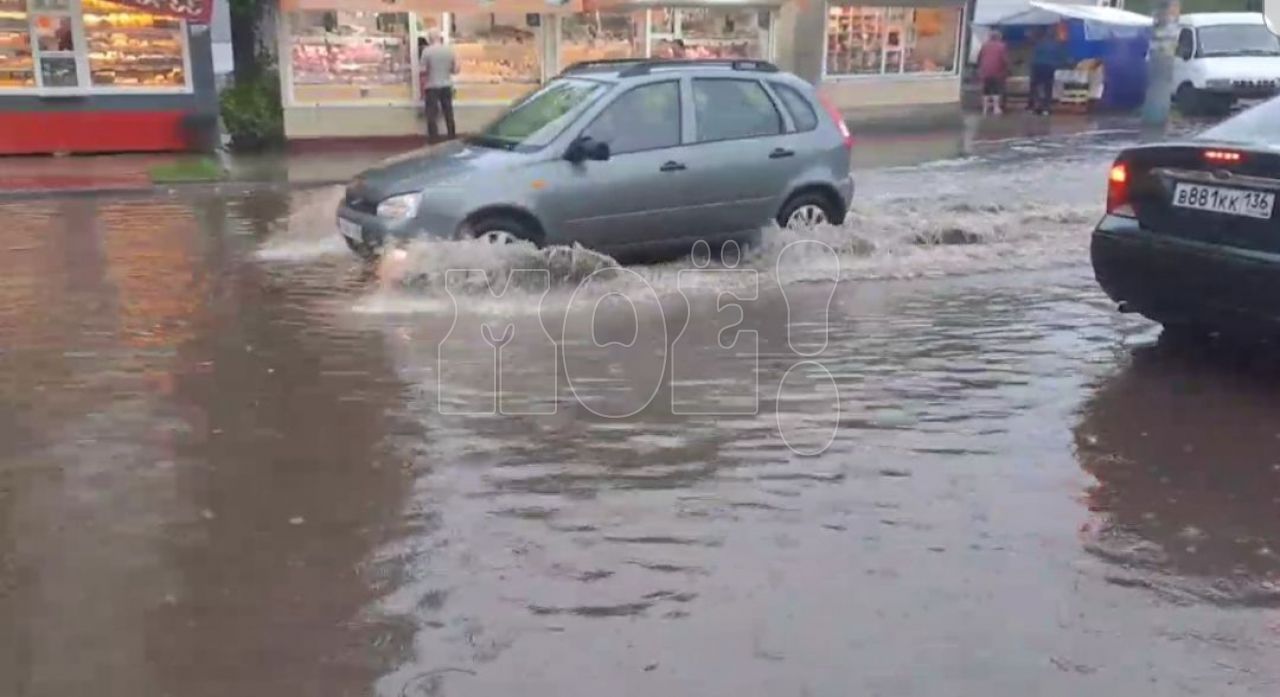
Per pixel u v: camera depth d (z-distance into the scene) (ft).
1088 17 86.53
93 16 55.11
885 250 31.71
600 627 12.08
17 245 32.86
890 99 85.05
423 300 25.76
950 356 21.71
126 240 33.88
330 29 61.93
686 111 29.07
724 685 11.04
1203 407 18.80
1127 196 21.33
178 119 57.31
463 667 11.34
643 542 13.98
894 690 10.99
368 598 12.64
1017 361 21.38
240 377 20.22
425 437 17.40
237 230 35.91
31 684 11.02
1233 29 82.84
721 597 12.69
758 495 15.34
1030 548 13.87
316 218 38.50
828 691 10.96
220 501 15.05
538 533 14.21
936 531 14.30
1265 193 18.98
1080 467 16.31
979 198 43.55
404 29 63.46
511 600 12.62
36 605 12.46
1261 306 19.20
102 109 56.03
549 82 30.89
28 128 55.11
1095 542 14.03
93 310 24.89
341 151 58.95
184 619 12.19
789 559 13.57
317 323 23.88
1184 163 20.20
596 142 27.43
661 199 28.48
